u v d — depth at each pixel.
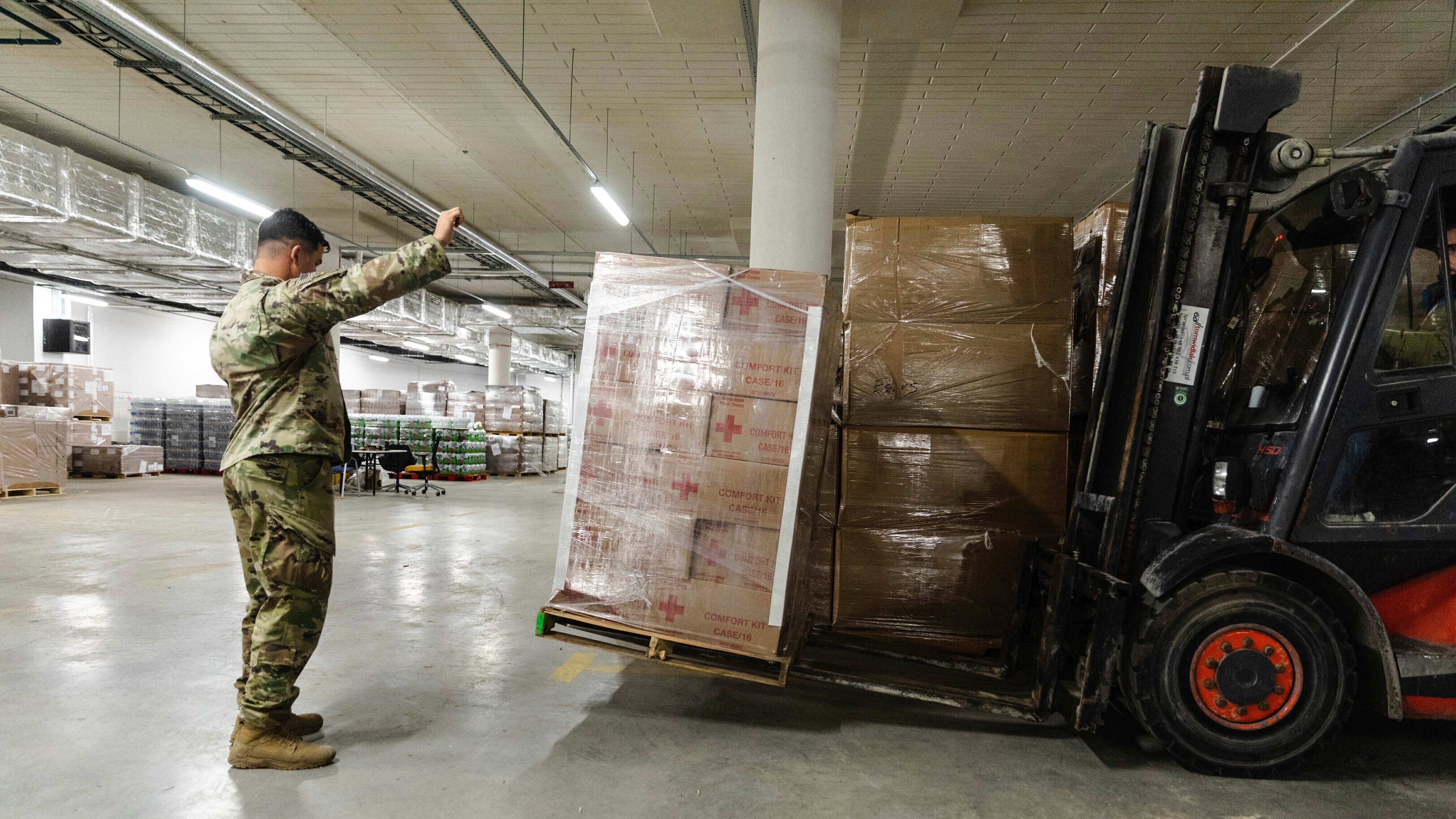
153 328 19.19
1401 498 2.37
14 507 8.93
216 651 3.34
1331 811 2.10
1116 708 2.89
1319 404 2.33
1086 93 7.49
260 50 7.03
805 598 2.83
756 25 6.01
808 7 4.90
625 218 10.00
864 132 8.53
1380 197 2.26
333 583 5.00
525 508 10.40
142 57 6.95
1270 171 2.36
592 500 2.57
